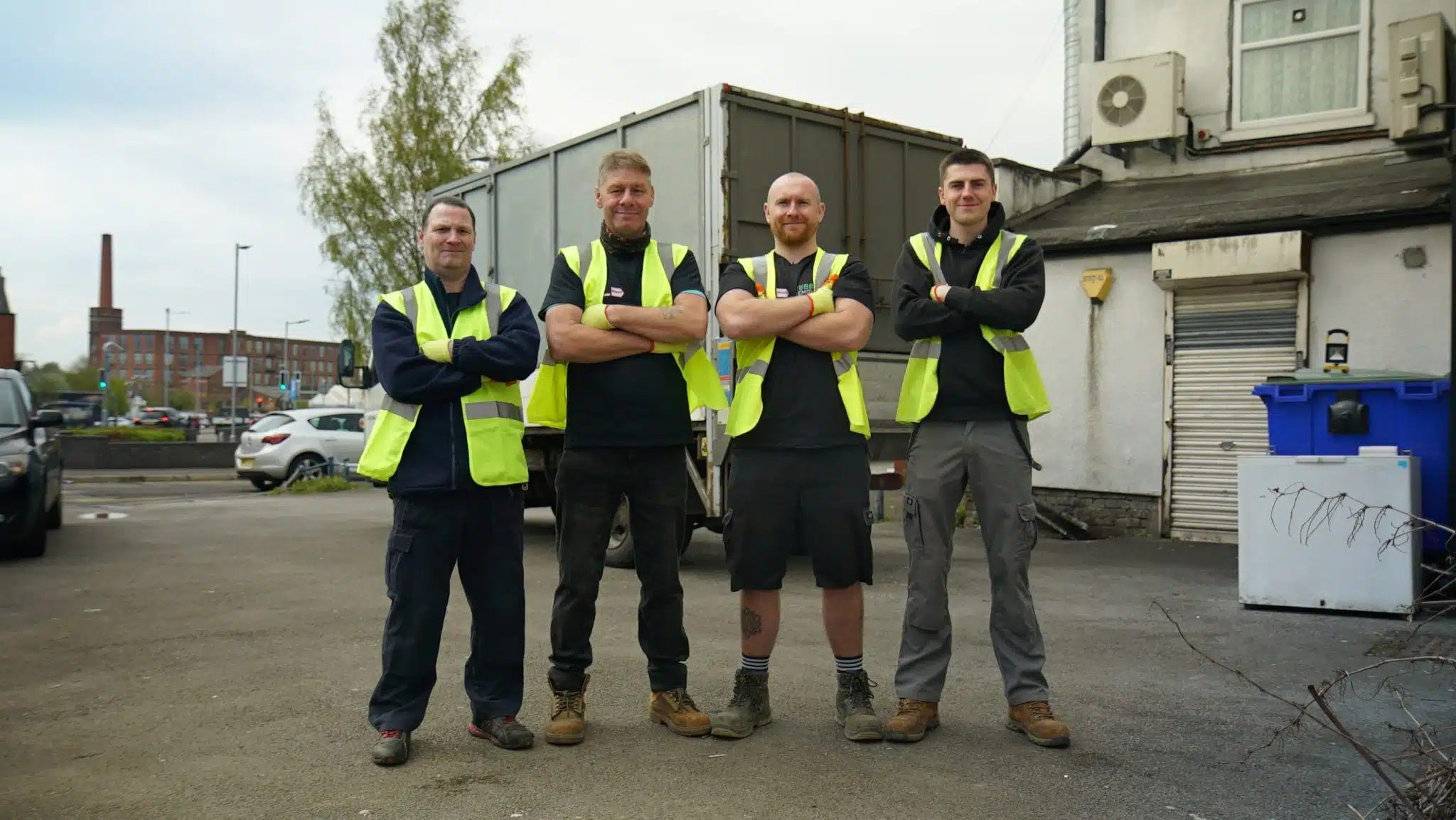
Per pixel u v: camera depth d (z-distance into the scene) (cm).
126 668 551
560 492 437
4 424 1023
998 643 436
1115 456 1105
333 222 2833
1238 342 1032
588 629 434
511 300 436
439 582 413
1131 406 1095
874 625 667
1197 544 1025
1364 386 725
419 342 415
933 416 440
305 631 646
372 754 408
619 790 372
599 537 434
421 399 406
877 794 369
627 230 439
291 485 1983
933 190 973
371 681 523
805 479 431
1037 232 1134
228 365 3575
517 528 429
